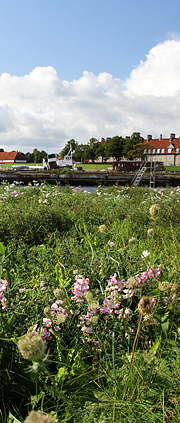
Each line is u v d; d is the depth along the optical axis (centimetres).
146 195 1253
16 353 187
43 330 194
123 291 232
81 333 214
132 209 716
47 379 189
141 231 563
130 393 176
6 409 175
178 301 247
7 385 178
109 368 199
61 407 177
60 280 250
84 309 227
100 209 705
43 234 525
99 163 11388
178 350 206
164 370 193
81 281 224
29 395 184
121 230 484
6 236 487
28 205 726
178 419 160
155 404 171
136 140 10756
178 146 10931
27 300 235
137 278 233
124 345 222
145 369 186
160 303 232
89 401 176
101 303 242
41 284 254
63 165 7881
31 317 219
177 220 644
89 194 1138
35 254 385
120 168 6581
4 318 205
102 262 276
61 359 196
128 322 231
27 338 104
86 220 614
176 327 231
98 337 201
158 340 207
